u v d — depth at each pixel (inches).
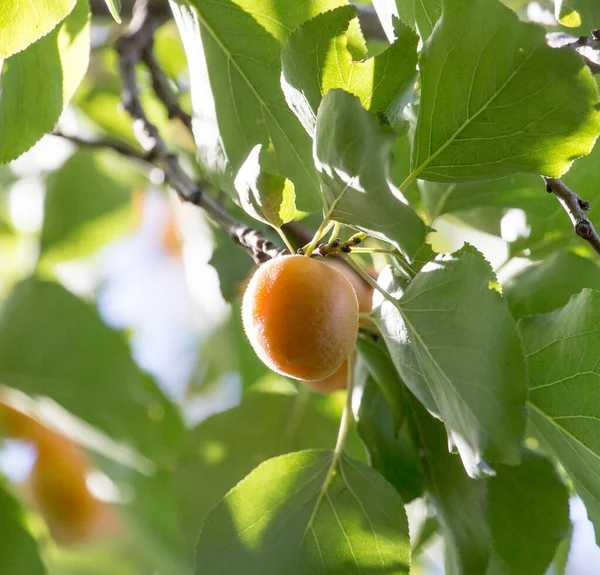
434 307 32.5
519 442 31.4
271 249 35.9
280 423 40.4
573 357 34.0
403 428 36.3
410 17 34.7
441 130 33.0
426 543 38.2
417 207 39.7
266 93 36.8
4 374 42.6
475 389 31.8
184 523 39.6
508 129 32.7
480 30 32.1
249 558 34.5
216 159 37.3
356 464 35.1
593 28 38.4
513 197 38.6
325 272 32.8
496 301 31.6
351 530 34.6
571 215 34.6
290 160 36.8
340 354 32.8
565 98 32.3
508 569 35.9
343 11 32.8
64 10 35.3
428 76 32.6
